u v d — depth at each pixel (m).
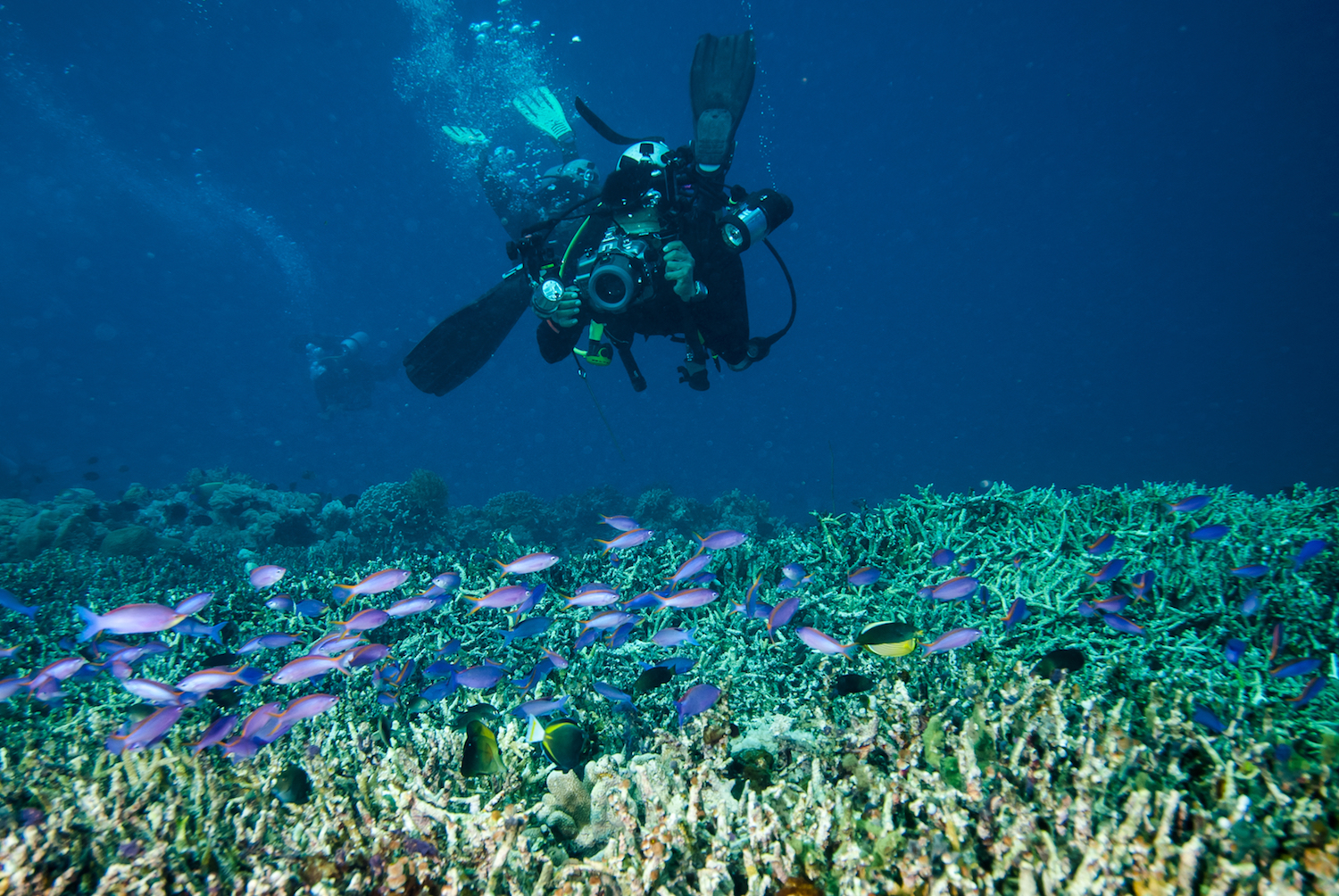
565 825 2.33
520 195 7.96
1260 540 3.93
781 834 1.85
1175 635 3.25
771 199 4.45
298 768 2.34
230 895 1.95
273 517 11.61
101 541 10.25
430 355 6.96
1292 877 1.59
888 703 2.45
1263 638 3.17
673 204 4.16
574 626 3.69
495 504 13.63
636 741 2.85
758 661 3.24
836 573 3.98
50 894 1.96
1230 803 1.89
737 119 4.61
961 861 1.68
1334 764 2.14
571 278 4.55
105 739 2.82
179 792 2.49
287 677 2.59
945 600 3.29
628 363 4.68
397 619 4.01
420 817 2.12
